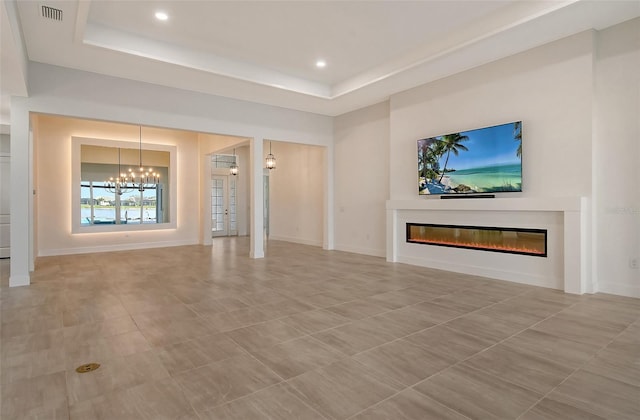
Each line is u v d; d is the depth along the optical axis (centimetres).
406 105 677
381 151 764
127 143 926
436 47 527
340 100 740
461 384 234
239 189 1323
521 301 422
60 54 508
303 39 521
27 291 478
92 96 578
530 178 507
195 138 1044
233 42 532
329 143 878
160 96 640
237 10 442
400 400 215
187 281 537
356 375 247
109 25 484
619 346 292
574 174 466
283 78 658
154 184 1007
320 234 966
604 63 451
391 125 704
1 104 593
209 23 476
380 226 771
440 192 613
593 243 459
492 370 253
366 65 621
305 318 366
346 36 511
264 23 474
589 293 456
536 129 499
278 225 1132
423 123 647
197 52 561
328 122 876
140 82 620
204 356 278
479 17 461
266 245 976
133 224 938
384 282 525
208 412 204
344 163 857
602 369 253
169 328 338
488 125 551
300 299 436
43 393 224
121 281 538
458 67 566
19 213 515
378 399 216
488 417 197
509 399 215
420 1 421
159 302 425
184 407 209
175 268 643
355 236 832
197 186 1047
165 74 586
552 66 482
